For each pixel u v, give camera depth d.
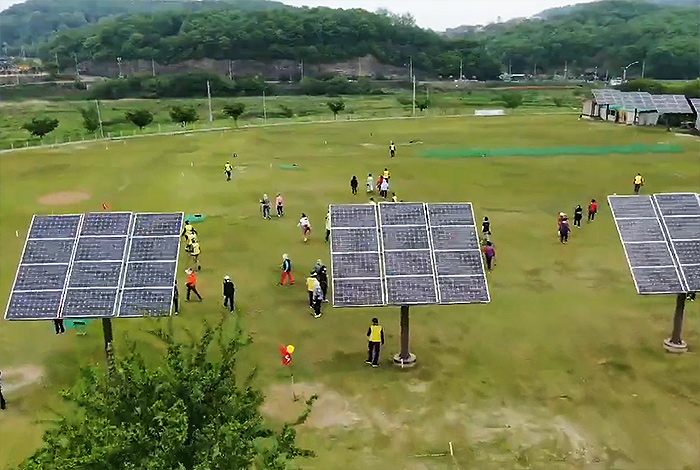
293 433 11.28
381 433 17.23
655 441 16.75
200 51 172.00
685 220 22.52
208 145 67.25
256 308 25.27
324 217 38.50
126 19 194.12
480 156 58.81
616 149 61.59
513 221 37.25
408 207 22.28
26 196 44.09
